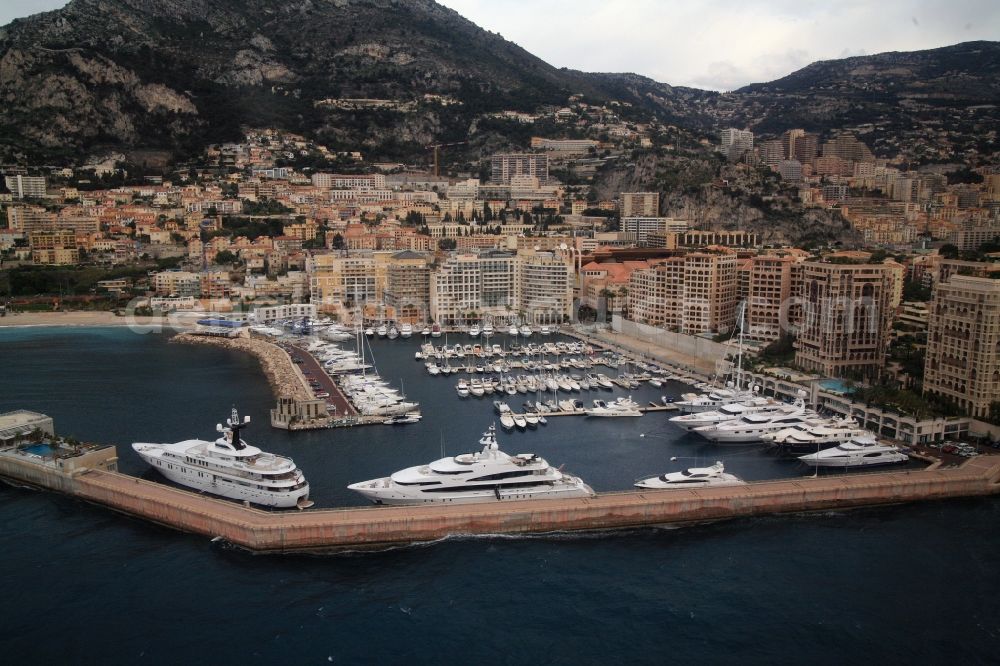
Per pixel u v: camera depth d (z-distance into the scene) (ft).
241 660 436.76
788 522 611.47
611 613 487.61
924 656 448.65
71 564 529.45
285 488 604.08
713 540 581.53
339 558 546.26
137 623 467.11
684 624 476.95
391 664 437.58
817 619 481.87
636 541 579.48
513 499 609.83
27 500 631.15
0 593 493.36
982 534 590.55
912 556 557.74
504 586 515.50
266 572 524.52
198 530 572.92
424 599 498.28
